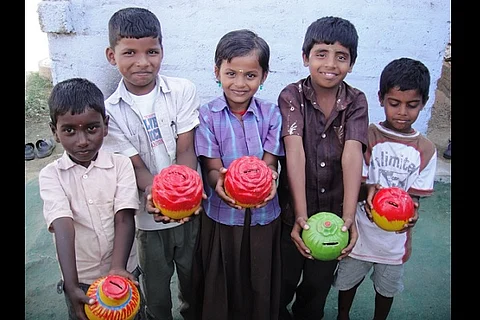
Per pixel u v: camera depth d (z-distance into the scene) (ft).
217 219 8.34
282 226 8.98
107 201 7.79
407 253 8.84
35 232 12.19
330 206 8.72
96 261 7.97
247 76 7.75
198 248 8.86
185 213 7.25
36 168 14.69
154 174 8.66
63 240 7.25
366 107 8.38
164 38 14.25
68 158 7.62
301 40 14.39
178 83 8.64
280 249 8.91
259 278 8.55
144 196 8.19
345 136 8.32
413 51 14.57
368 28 14.29
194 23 14.14
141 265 9.02
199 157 8.54
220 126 8.23
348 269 9.02
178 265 9.22
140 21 7.77
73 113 7.07
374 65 14.62
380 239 8.67
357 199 8.20
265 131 8.34
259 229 8.32
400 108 8.30
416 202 8.79
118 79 14.55
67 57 14.34
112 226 7.90
